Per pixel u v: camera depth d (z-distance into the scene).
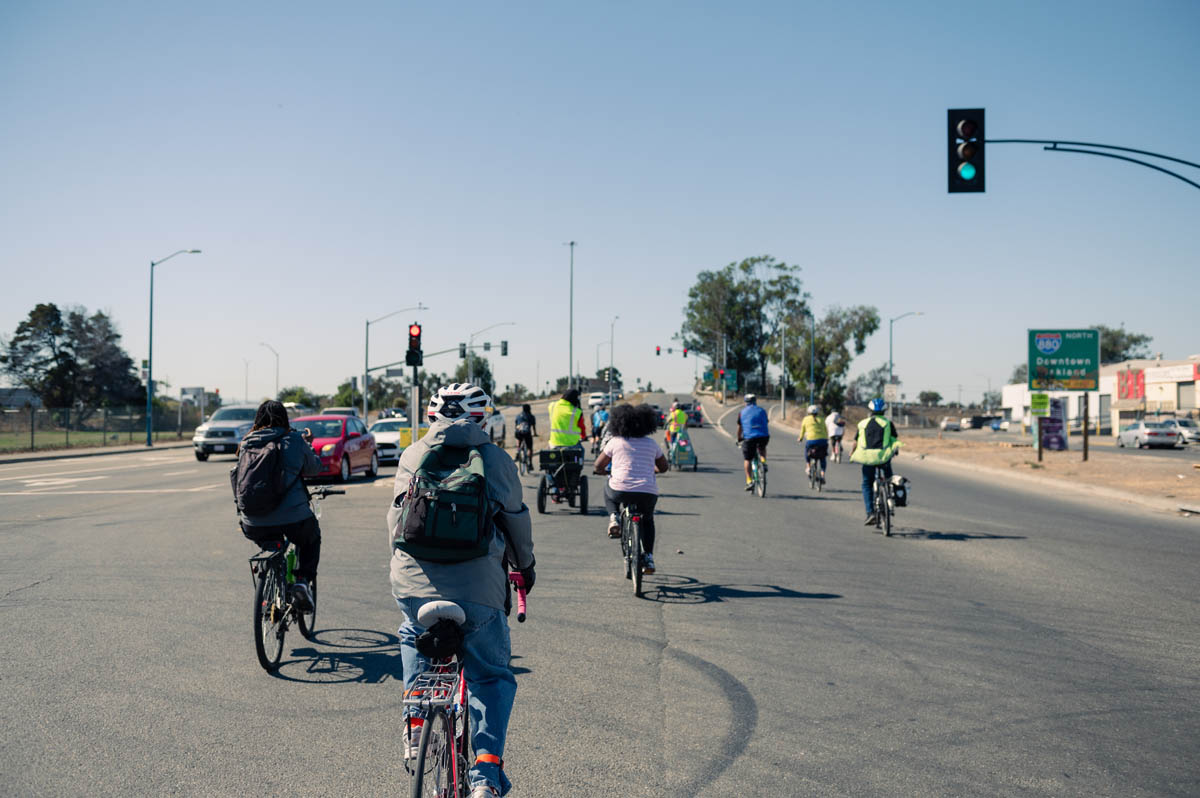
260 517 5.90
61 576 9.20
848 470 26.58
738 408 99.06
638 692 5.54
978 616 7.63
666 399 124.88
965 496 19.23
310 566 6.42
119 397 71.69
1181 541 12.53
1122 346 134.75
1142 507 17.44
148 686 5.60
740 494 18.84
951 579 9.32
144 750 4.54
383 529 13.17
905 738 4.76
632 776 4.24
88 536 12.20
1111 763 4.43
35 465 30.25
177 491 19.56
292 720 5.01
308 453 6.09
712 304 133.50
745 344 133.88
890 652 6.48
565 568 9.93
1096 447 47.56
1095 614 7.71
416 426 20.03
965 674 5.94
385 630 7.06
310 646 6.59
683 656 6.35
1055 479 22.89
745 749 4.60
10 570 9.55
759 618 7.52
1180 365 64.31
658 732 4.84
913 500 18.09
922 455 34.06
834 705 5.30
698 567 10.01
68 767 4.31
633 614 7.67
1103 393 75.31
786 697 5.45
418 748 3.04
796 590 8.72
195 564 9.93
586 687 5.63
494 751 3.23
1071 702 5.37
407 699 3.00
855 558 10.66
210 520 14.05
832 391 95.12
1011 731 4.87
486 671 3.44
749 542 11.93
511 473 3.52
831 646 6.64
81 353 71.38
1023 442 47.59
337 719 5.03
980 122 15.37
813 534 12.73
